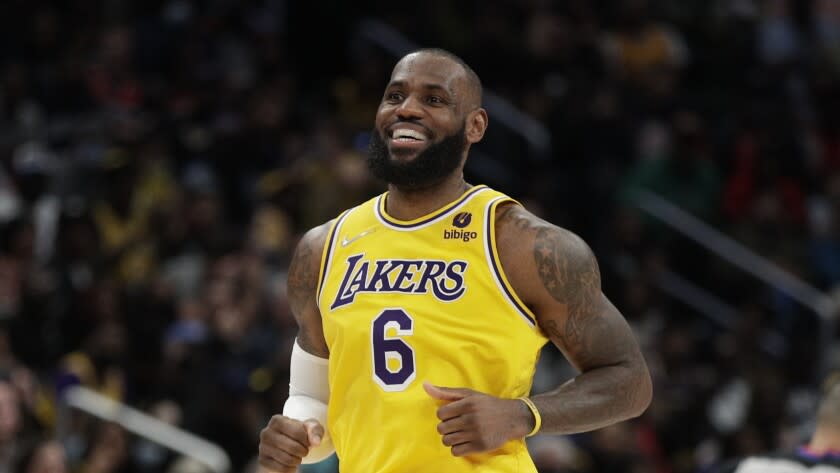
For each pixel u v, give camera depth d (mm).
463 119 7332
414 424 7055
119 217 21141
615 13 26312
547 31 25312
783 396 20453
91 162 21719
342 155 22125
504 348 7121
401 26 25625
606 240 22453
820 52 27297
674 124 24078
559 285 7180
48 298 18891
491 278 7180
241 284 19156
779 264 23250
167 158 22125
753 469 8164
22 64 24359
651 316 21719
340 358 7297
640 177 23703
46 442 14375
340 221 7660
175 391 17781
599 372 7297
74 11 25203
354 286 7328
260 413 17812
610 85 24984
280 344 18672
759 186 24562
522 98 24750
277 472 7559
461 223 7297
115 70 23812
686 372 21219
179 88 24109
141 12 25469
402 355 7105
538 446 16906
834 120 26797
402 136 7258
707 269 23344
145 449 16703
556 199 22906
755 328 21516
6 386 14273
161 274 20078
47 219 21156
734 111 25625
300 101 25156
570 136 23969
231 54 24797
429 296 7152
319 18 25672
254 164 22594
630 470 17938
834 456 8094
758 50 26891
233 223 22047
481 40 25188
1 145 22375
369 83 24625
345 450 7355
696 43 26812
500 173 23578
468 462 7105
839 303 14359
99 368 18016
